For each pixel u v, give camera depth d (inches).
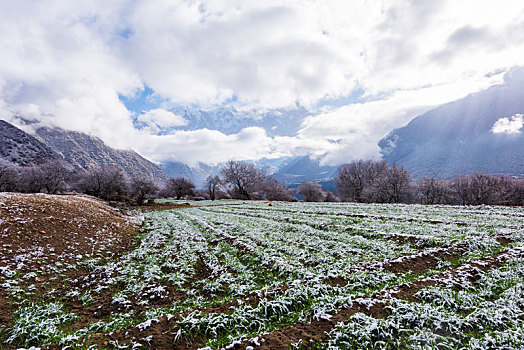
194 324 335.9
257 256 631.8
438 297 383.2
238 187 4399.6
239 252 689.6
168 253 696.4
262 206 2071.9
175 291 474.6
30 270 518.3
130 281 505.0
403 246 652.1
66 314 382.6
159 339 316.8
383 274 480.4
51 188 3993.6
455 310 351.3
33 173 3833.7
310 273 492.7
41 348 298.7
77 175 4271.7
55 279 509.4
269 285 471.2
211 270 575.5
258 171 4547.2
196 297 446.9
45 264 558.6
